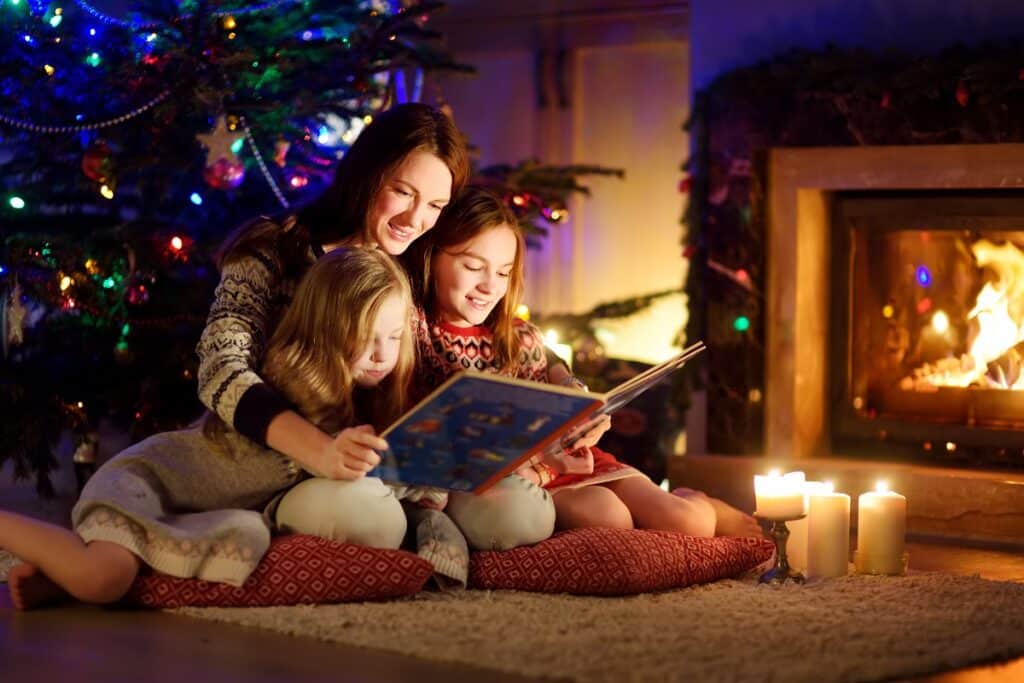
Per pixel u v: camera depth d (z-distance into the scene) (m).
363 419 2.64
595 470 2.95
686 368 4.21
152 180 3.75
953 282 3.96
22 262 3.51
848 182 3.97
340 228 2.75
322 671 2.03
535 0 5.43
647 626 2.30
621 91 5.46
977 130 3.80
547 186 4.35
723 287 4.15
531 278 5.61
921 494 3.78
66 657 2.10
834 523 2.82
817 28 4.12
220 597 2.41
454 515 2.69
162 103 3.66
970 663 2.15
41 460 3.62
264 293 2.65
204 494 2.55
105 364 3.77
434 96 5.64
